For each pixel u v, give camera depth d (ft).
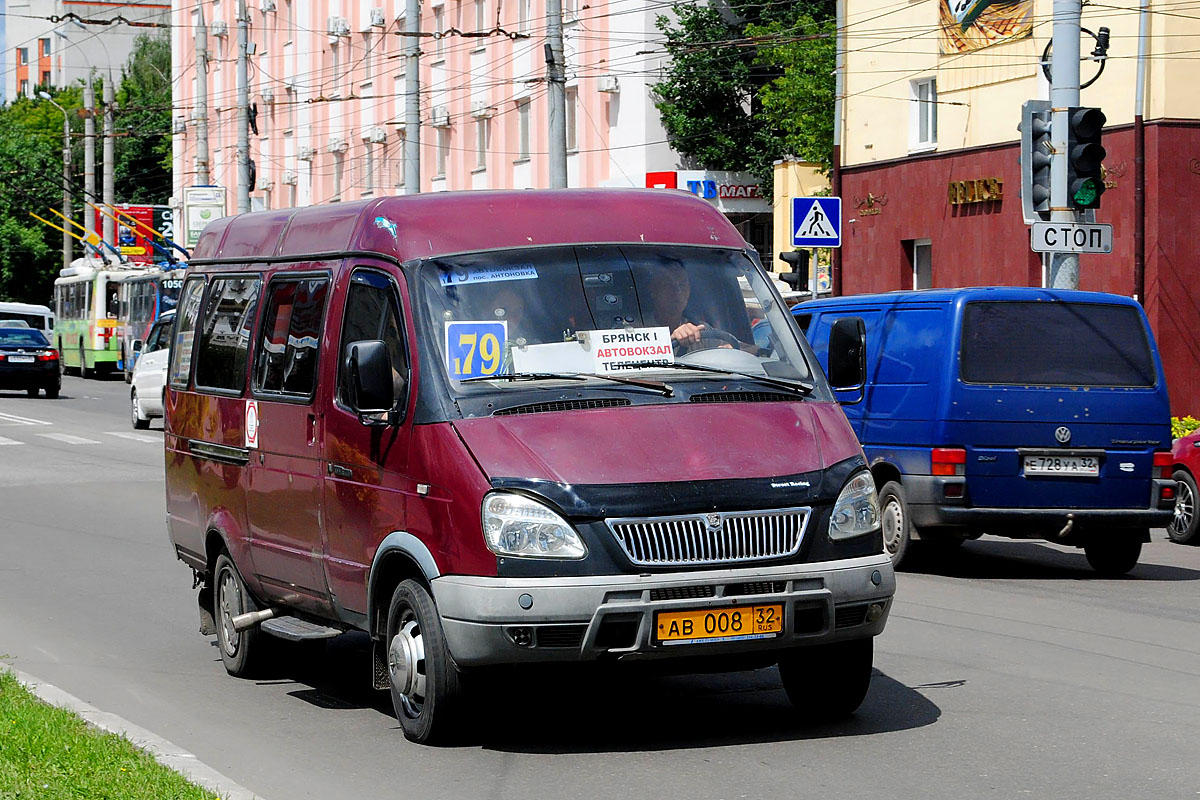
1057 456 50.39
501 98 176.86
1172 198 93.50
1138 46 93.71
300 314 33.32
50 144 372.79
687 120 154.40
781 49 146.82
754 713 30.91
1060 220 65.51
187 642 40.68
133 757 25.73
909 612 43.83
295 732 30.04
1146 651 37.81
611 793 25.03
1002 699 32.19
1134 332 51.62
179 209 272.10
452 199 31.22
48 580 51.16
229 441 36.19
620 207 31.76
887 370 52.60
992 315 50.55
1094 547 53.36
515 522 26.35
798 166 144.66
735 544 26.73
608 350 29.43
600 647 26.30
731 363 29.94
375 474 29.40
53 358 160.86
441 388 28.30
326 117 222.69
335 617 31.71
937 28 113.70
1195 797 24.58
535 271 30.09
